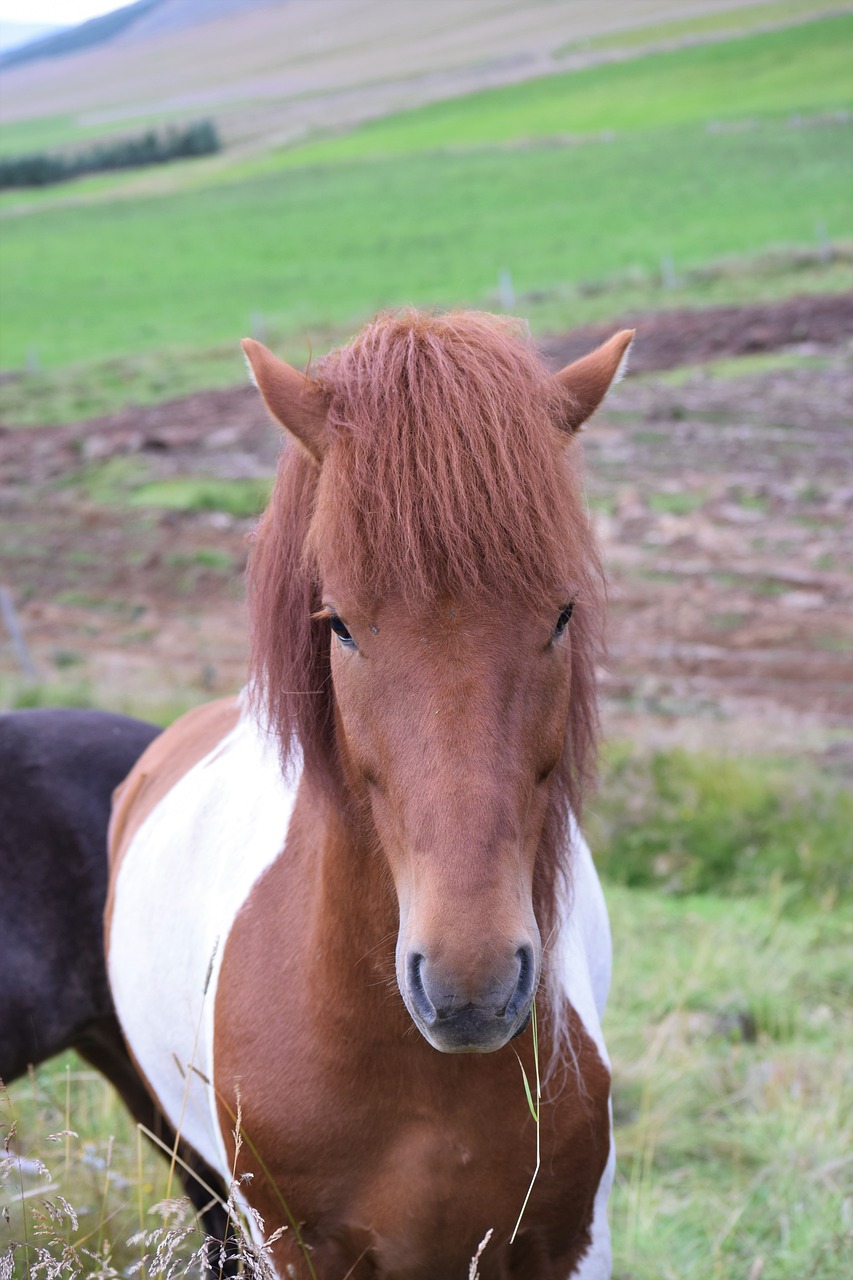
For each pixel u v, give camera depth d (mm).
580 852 2764
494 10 142500
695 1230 3875
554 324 25641
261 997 2357
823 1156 4148
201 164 70688
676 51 79562
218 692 10930
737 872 7219
